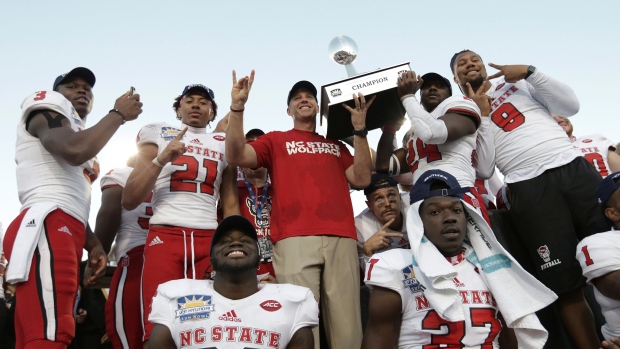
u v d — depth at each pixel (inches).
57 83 182.5
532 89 193.9
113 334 182.1
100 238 191.9
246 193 195.5
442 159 172.4
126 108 160.4
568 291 169.5
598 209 170.2
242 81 171.2
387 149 199.8
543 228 174.4
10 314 224.2
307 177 177.2
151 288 159.9
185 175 173.0
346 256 171.5
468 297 131.4
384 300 131.8
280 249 170.4
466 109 172.4
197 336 121.8
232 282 129.7
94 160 175.0
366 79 181.9
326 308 168.2
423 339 128.9
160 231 167.2
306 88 193.3
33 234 142.8
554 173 177.3
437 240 136.3
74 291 146.3
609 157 233.6
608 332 147.4
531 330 132.6
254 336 122.6
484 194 220.4
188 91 189.0
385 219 192.7
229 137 170.9
